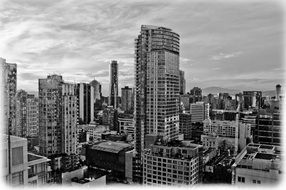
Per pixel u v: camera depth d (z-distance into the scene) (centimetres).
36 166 4166
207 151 9888
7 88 8600
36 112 10756
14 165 3288
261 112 7169
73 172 7975
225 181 7712
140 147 11212
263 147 5941
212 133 11225
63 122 11100
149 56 11988
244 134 9256
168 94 11969
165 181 7981
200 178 8219
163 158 7988
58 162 9312
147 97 11931
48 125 10700
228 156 9569
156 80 11756
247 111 8662
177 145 8669
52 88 10894
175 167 7769
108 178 9919
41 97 10712
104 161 10781
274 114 6850
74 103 11600
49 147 10725
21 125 9725
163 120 11556
